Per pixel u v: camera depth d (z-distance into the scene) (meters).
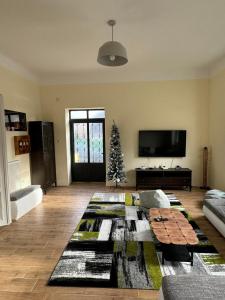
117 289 2.19
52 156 6.15
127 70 5.76
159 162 6.10
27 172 5.40
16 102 4.98
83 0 2.62
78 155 6.79
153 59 4.86
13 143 4.80
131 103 6.02
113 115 6.10
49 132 5.93
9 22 3.11
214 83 5.47
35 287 2.24
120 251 2.84
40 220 3.89
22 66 5.14
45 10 2.82
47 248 2.97
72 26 3.26
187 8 2.83
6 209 3.72
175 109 5.93
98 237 3.21
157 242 3.05
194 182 6.06
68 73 5.87
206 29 3.42
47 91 6.22
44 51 4.23
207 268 2.48
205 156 5.80
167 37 3.70
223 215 3.15
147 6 2.77
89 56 4.55
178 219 2.94
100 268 2.50
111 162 5.91
